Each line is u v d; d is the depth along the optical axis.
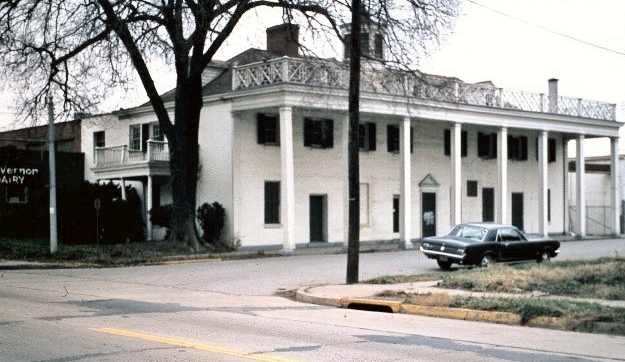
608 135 48.00
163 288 19.72
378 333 11.91
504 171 41.94
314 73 33.78
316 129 37.75
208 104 36.69
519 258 26.34
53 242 29.84
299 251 34.47
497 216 42.34
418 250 35.88
